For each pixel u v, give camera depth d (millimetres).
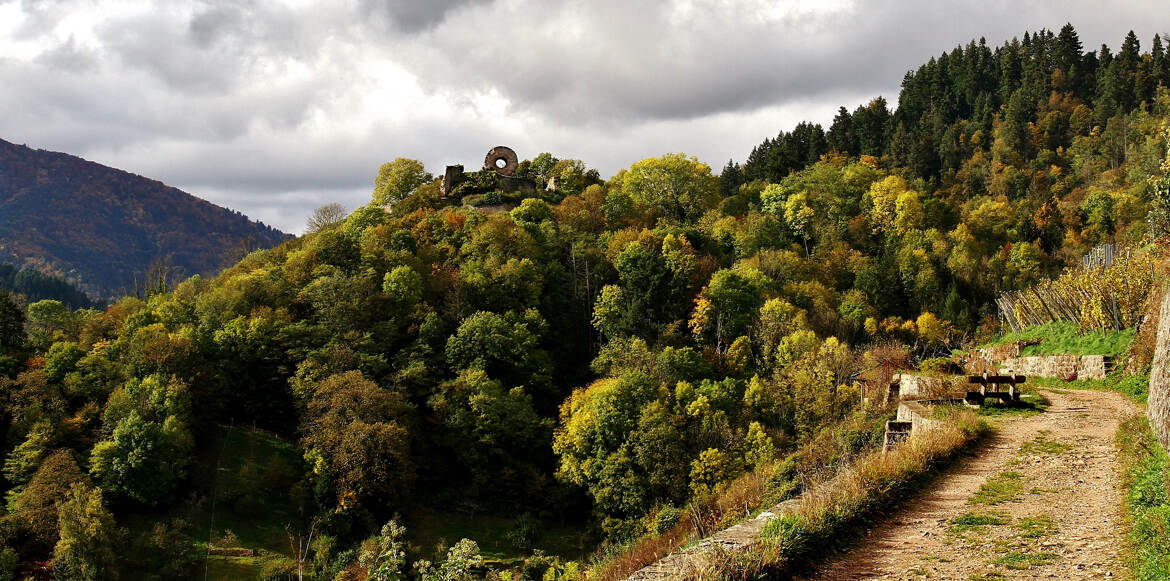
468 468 69750
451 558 20406
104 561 49094
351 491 59594
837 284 111062
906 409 30547
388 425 62531
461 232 108688
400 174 140250
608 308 92312
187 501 59688
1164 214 42562
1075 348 44312
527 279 94812
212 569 52781
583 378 88250
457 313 87250
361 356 74250
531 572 40750
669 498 58125
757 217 127562
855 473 19266
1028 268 111125
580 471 64750
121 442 58219
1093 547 14484
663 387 68750
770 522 15344
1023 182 166375
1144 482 17219
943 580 13469
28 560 51844
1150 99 190750
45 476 55844
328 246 96438
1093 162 167625
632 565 18062
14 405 64562
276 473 63000
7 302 79938
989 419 28422
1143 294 42219
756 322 88125
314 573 53375
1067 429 25750
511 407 70938
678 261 98688
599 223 123250
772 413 66875
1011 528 15961
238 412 73438
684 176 137125
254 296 86500
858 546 15469
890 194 130500
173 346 69938
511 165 138875
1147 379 33031
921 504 18172
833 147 184500
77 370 70688
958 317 95000
